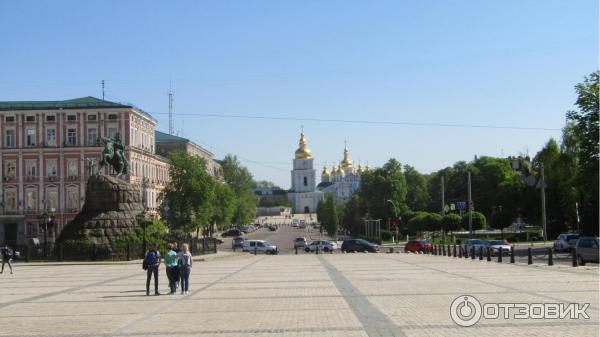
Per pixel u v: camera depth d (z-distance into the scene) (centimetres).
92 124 10494
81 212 6159
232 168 16200
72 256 5850
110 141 6312
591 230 7538
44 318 2209
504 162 12594
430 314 2062
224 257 6619
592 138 6488
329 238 15712
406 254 7150
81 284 3603
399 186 14212
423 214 11281
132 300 2722
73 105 10494
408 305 2303
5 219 10294
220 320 2056
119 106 10475
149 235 6072
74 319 2169
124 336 1802
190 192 10269
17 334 1881
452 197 13938
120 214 6047
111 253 5866
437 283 3136
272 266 5034
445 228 10262
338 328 1842
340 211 18025
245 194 16138
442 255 6612
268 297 2702
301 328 1858
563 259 5394
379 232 12244
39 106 10494
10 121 10488
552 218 9475
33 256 5978
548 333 1686
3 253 4753
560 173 8688
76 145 10431
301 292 2872
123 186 6150
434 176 16325
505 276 3481
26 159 10444
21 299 2870
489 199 12462
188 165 10300
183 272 2997
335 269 4434
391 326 1852
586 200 7575
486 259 5591
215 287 3238
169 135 14925
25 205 10375
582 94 6569
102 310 2400
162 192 10619
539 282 3064
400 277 3581
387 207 13962
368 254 7338
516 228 13275
